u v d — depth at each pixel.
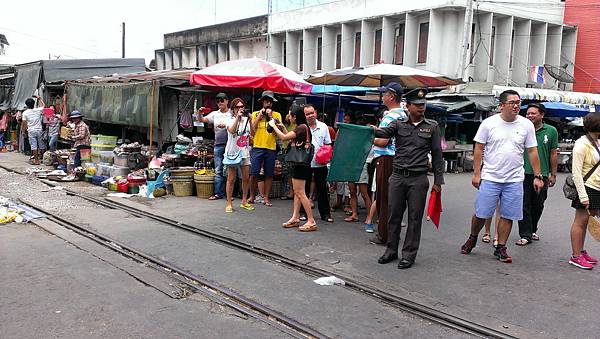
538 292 5.16
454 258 6.30
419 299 4.90
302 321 4.38
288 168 9.81
